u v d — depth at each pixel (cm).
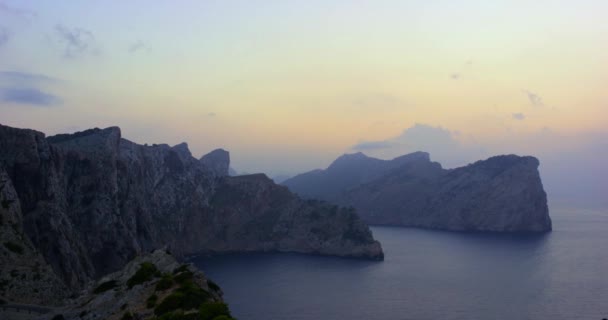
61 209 19888
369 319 17925
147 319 5766
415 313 18762
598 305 19712
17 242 14450
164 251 9188
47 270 13712
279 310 19062
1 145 18688
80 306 7650
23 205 18425
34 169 19012
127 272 8569
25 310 10188
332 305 19850
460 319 18038
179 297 6072
